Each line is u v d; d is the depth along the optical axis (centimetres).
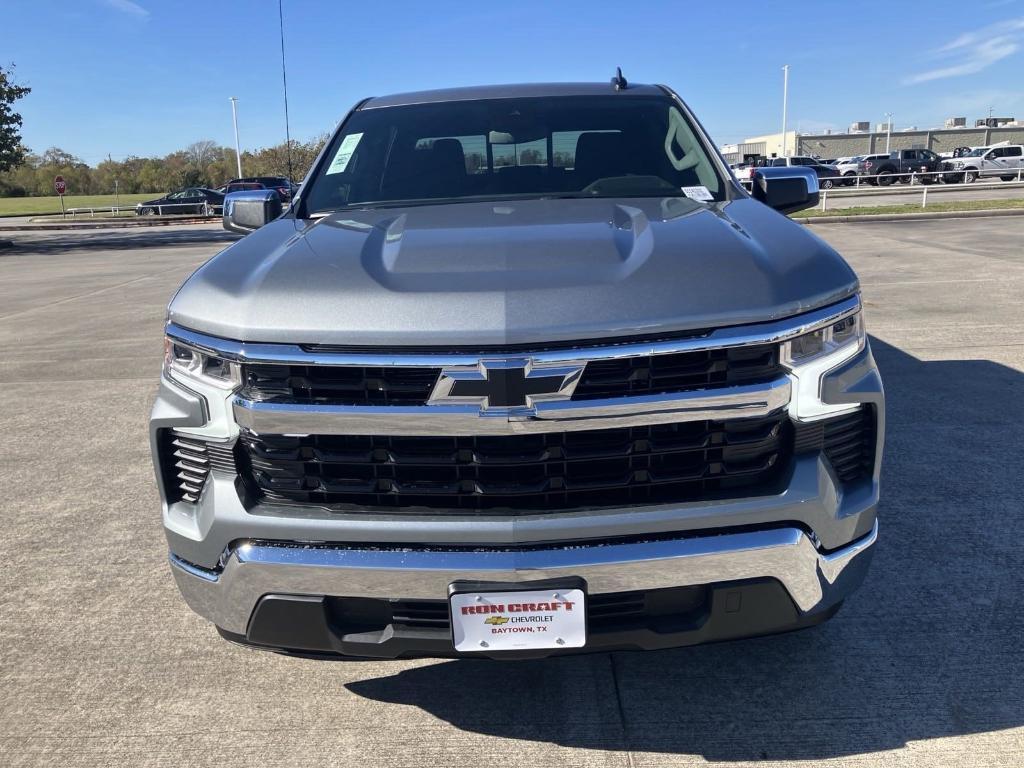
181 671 269
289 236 253
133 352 771
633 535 192
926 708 238
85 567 343
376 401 189
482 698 250
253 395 196
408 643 200
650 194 299
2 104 2770
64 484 438
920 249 1308
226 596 208
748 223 240
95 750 232
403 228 246
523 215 258
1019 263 1098
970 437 451
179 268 1582
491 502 193
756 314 190
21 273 1627
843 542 206
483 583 191
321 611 200
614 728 235
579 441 190
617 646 200
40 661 276
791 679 253
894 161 4025
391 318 188
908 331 716
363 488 196
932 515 359
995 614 284
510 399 184
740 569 195
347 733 237
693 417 188
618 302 188
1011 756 218
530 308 186
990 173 3431
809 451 201
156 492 424
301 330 192
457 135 335
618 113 342
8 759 229
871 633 275
